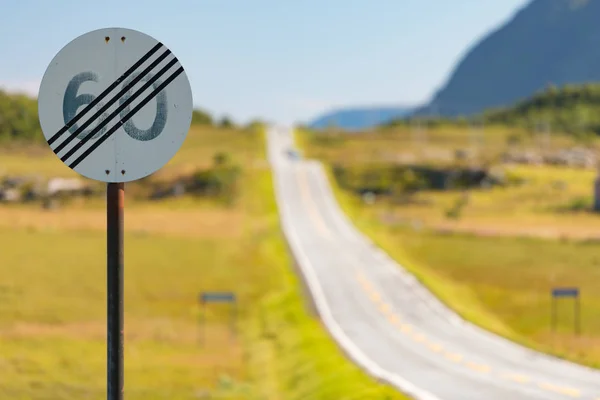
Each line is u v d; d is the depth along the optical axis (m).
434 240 95.88
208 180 137.25
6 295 65.06
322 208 120.62
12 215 113.06
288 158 177.00
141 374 42.97
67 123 6.93
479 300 66.75
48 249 86.38
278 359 45.41
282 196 130.88
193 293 67.69
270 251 86.12
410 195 146.12
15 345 49.72
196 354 48.22
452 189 151.12
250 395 38.28
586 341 53.03
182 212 120.75
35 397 38.59
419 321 53.53
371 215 122.00
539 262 81.75
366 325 52.28
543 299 66.38
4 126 139.62
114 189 7.02
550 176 156.12
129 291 68.19
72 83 6.92
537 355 41.72
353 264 77.12
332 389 34.78
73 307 62.16
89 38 6.91
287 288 67.12
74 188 129.88
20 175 130.50
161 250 87.44
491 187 149.38
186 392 38.88
